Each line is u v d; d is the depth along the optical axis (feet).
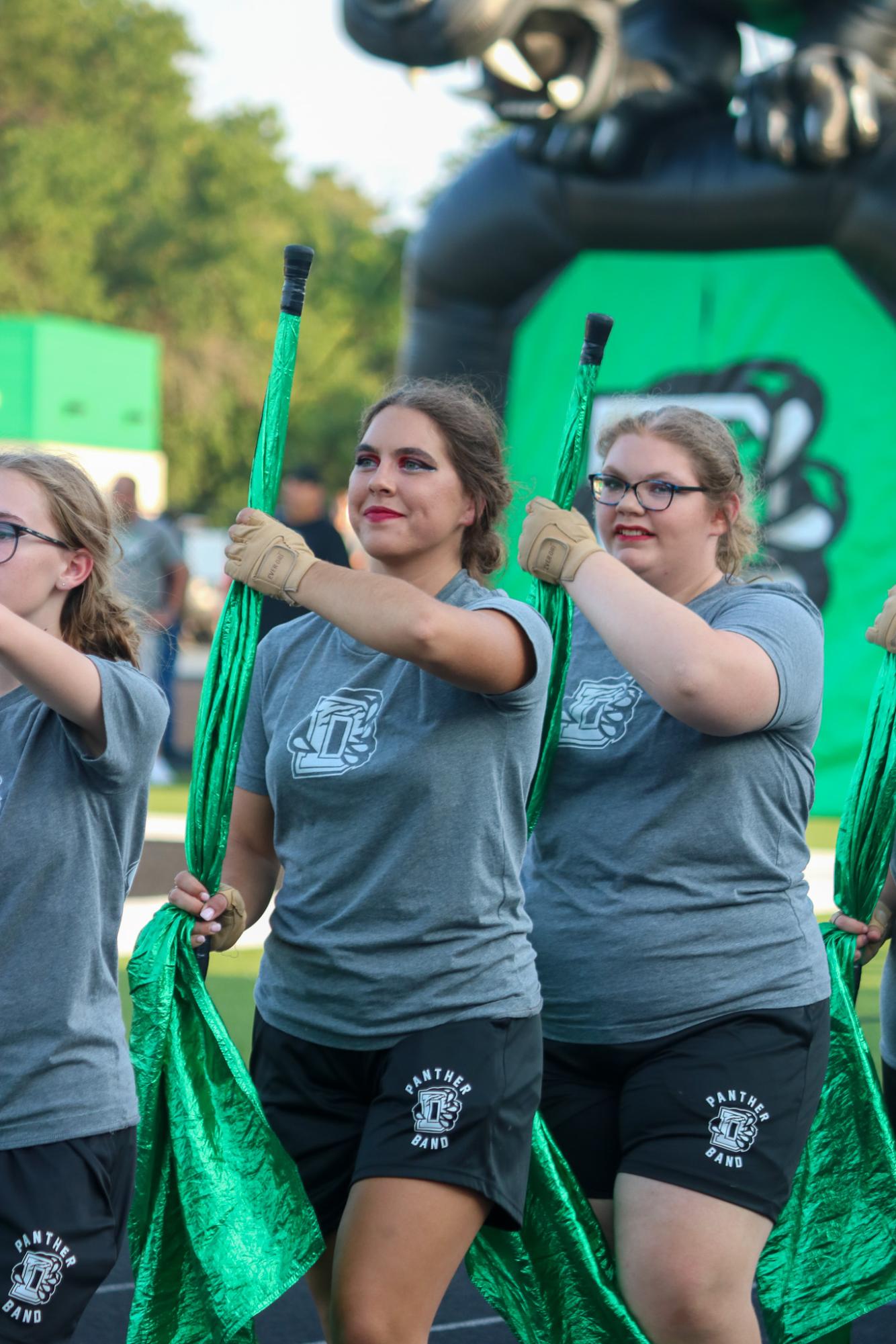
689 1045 35.24
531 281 144.66
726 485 37.63
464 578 35.12
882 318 130.62
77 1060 29.96
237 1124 33.71
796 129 124.67
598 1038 35.96
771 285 134.62
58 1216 29.12
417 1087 32.07
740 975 35.42
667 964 35.40
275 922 34.65
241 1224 33.19
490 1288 36.65
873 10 128.88
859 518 131.34
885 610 41.19
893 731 40.57
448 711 32.89
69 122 562.25
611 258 140.87
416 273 148.66
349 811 33.14
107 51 575.38
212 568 392.88
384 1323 31.01
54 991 29.76
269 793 35.63
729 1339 33.58
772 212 131.13
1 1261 29.01
